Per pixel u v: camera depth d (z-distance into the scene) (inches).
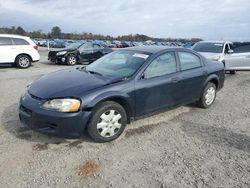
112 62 207.6
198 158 154.8
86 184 128.3
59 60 604.4
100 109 164.4
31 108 160.1
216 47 450.3
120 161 149.5
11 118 208.1
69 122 155.3
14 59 524.7
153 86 189.8
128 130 192.2
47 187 125.7
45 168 140.9
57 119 153.9
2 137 174.2
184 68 218.1
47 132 157.8
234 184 130.5
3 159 148.2
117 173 137.7
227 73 474.9
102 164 145.9
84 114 158.2
